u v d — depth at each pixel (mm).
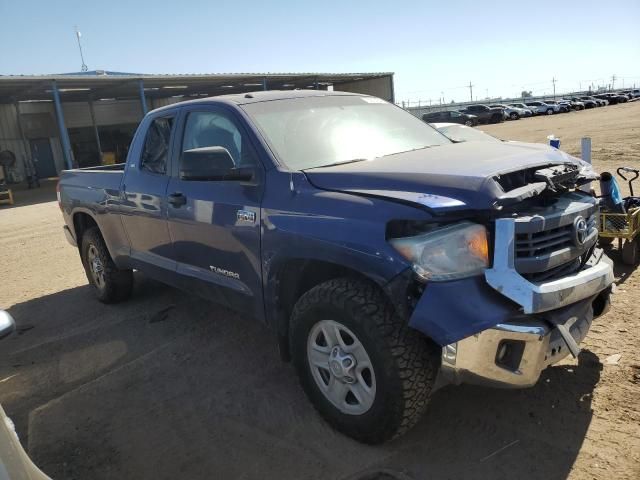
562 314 2711
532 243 2643
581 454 2744
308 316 3045
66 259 8156
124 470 2977
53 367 4340
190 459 3012
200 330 4793
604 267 3018
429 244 2531
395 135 4051
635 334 3887
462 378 2594
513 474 2656
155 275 4684
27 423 3543
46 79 22469
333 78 33969
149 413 3523
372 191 2852
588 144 6125
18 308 5926
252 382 3803
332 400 3080
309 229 2953
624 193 8680
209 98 4105
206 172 3443
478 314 2508
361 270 2723
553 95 113250
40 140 30641
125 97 32469
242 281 3607
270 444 3080
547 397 3250
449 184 2703
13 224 12945
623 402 3115
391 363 2656
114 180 4992
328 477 2762
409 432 3057
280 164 3348
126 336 4805
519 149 3346
